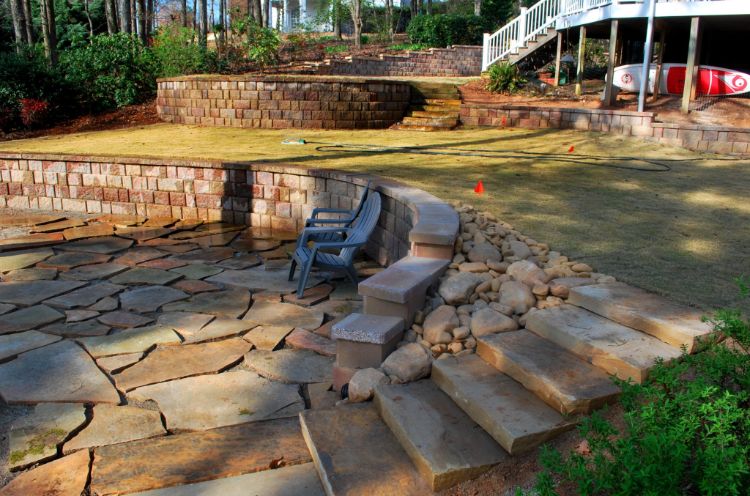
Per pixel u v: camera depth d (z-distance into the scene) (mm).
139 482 2672
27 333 4328
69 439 3016
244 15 20000
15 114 14148
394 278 3689
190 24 28109
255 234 7523
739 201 6223
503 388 2908
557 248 4402
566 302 3529
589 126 11891
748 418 2045
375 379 3182
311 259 5070
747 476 1935
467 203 5883
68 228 7750
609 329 3109
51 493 2605
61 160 8742
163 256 6480
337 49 22406
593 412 2574
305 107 13031
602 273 3840
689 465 2082
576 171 8070
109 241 7102
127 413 3266
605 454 2361
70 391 3488
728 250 4375
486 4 26266
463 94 14578
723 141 10133
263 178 7797
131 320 4590
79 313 4738
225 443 2986
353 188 6797
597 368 2873
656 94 12812
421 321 3598
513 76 14719
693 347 2777
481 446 2623
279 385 3609
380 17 29531
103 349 4059
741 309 3178
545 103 13445
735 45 14812
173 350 4066
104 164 8594
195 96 13750
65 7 23375
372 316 3553
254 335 4324
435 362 3209
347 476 2576
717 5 10953
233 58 17594
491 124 12891
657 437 1961
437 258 4148
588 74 17422
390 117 13492
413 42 25406
